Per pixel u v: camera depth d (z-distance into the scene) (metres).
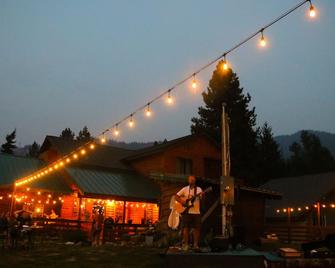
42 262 10.27
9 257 11.27
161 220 17.95
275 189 32.53
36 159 28.20
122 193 24.11
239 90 47.53
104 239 18.55
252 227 18.23
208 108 47.66
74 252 12.73
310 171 56.16
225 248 8.99
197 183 15.59
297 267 8.80
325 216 28.00
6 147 69.12
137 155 28.91
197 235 8.95
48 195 24.36
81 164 27.02
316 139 64.56
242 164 43.94
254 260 7.40
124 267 9.41
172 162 27.55
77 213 25.22
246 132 45.22
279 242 12.06
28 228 15.08
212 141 30.25
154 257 11.23
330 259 9.27
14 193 21.47
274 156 48.62
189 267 7.41
